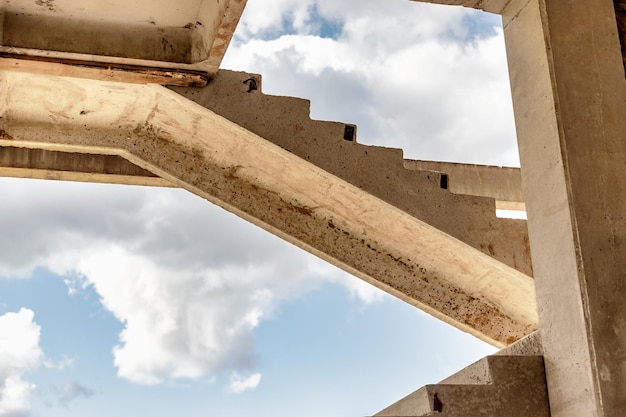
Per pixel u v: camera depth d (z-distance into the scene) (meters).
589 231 5.22
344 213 8.29
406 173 7.93
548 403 5.21
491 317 8.55
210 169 8.43
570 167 5.37
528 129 5.80
